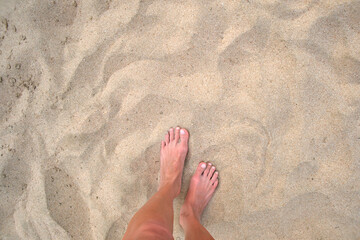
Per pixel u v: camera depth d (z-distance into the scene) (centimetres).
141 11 138
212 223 138
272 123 130
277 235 131
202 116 136
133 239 91
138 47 139
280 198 130
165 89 137
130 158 141
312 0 126
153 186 142
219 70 133
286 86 128
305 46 126
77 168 145
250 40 131
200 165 138
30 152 149
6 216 150
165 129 139
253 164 132
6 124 150
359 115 123
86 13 142
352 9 123
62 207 146
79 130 144
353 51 123
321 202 128
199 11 133
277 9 128
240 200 134
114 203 141
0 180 150
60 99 146
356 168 124
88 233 143
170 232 107
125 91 140
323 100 126
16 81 149
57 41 145
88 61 142
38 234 147
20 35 147
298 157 128
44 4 145
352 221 125
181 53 136
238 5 131
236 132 133
